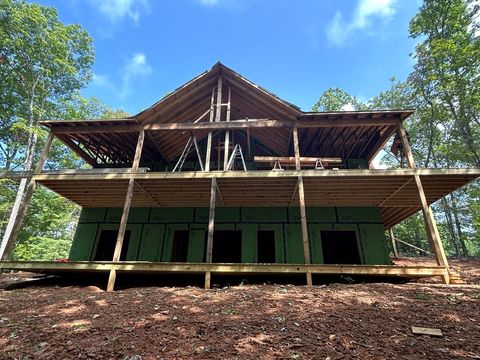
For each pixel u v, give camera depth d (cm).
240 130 1286
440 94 2170
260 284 791
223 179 920
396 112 917
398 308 482
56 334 380
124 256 1226
